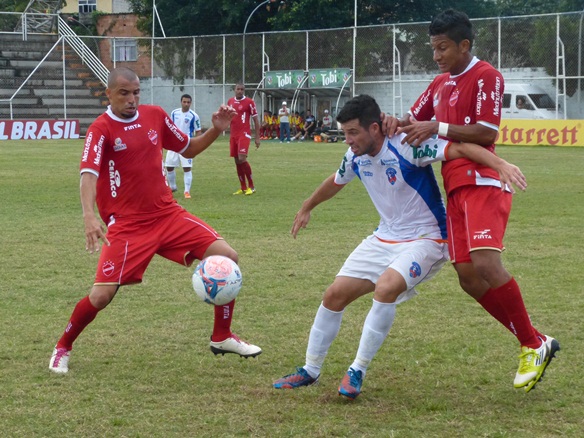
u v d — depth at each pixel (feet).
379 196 18.99
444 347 22.25
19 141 131.13
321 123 145.28
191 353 21.94
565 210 50.34
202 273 20.11
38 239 40.01
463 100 19.31
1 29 181.57
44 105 151.84
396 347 22.31
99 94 157.17
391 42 136.15
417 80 133.80
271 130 146.82
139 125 21.07
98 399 18.29
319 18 168.55
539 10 188.03
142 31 188.03
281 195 58.90
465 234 18.65
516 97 122.62
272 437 16.05
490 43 126.00
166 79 157.58
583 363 20.71
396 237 18.86
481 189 18.47
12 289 29.43
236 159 59.21
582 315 25.44
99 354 21.80
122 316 25.76
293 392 18.88
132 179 20.98
